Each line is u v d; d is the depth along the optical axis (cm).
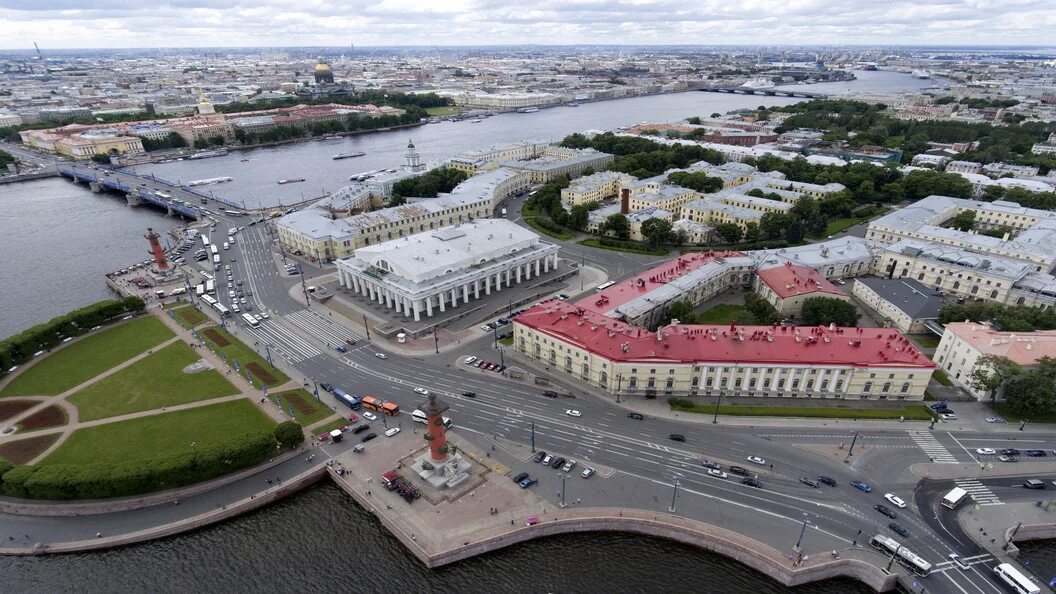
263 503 14988
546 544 13825
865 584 12850
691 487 14962
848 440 16625
